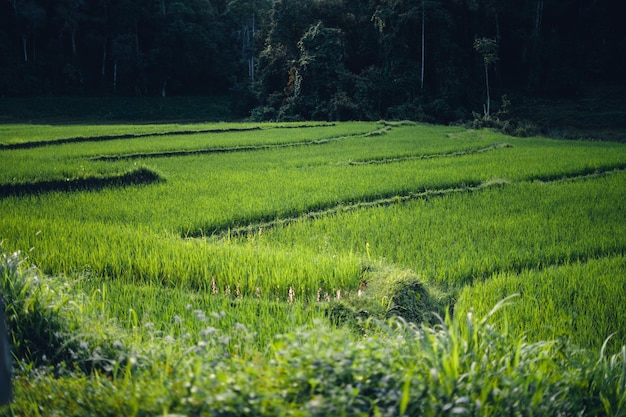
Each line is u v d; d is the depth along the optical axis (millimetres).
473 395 3719
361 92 52625
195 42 67000
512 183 16828
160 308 6871
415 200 14766
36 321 5508
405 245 10445
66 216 12578
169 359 4551
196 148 24891
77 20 66688
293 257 9000
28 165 18062
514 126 44188
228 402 3312
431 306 7676
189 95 69312
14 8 63969
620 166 20344
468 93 55156
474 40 55750
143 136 30391
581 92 57438
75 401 4008
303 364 3691
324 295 7824
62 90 65562
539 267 9539
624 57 58594
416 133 34812
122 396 3791
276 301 7328
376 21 56469
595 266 8930
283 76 57094
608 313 7109
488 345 4496
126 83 67625
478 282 8648
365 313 7012
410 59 55531
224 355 4680
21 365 4898
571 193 15445
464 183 16750
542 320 6895
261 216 12914
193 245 9680
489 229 11664
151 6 69062
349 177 17656
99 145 25469
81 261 8750
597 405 4332
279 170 19328
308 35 53719
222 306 6895
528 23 62188
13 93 62875
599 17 61000
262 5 74000
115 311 6719
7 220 11281
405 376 3709
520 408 3738
